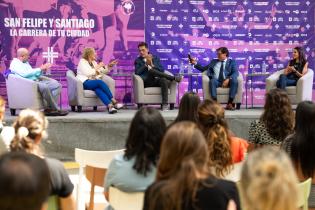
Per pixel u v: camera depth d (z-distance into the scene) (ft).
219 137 10.43
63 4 29.35
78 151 12.84
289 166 5.15
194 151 6.41
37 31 29.19
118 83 30.04
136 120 8.96
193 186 6.13
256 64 31.01
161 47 30.40
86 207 14.10
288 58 31.04
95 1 29.58
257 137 13.25
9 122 23.16
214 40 30.76
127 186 8.89
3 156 4.84
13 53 29.07
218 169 10.41
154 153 8.91
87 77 26.71
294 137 10.62
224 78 27.63
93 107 27.48
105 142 23.17
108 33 29.84
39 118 8.84
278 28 30.99
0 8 28.89
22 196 4.51
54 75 28.66
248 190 5.13
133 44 30.12
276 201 4.94
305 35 31.09
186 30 30.48
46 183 4.75
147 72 27.40
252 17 30.83
